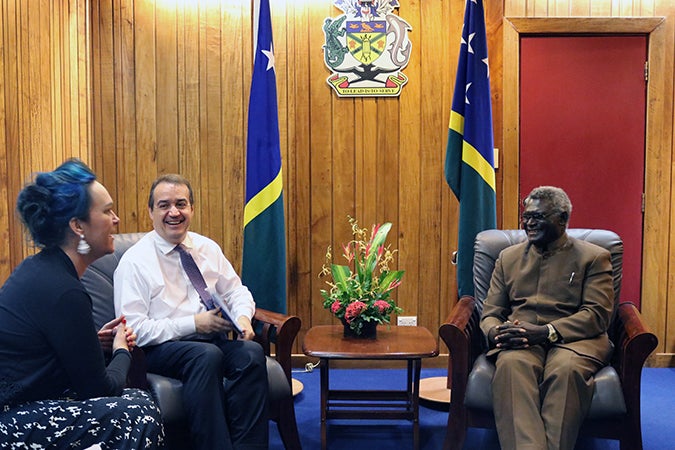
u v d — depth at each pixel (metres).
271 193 3.70
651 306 4.29
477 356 3.19
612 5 4.18
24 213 2.09
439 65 4.21
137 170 4.26
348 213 4.29
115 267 3.04
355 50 4.20
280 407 2.88
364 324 3.18
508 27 4.20
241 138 4.25
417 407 3.11
